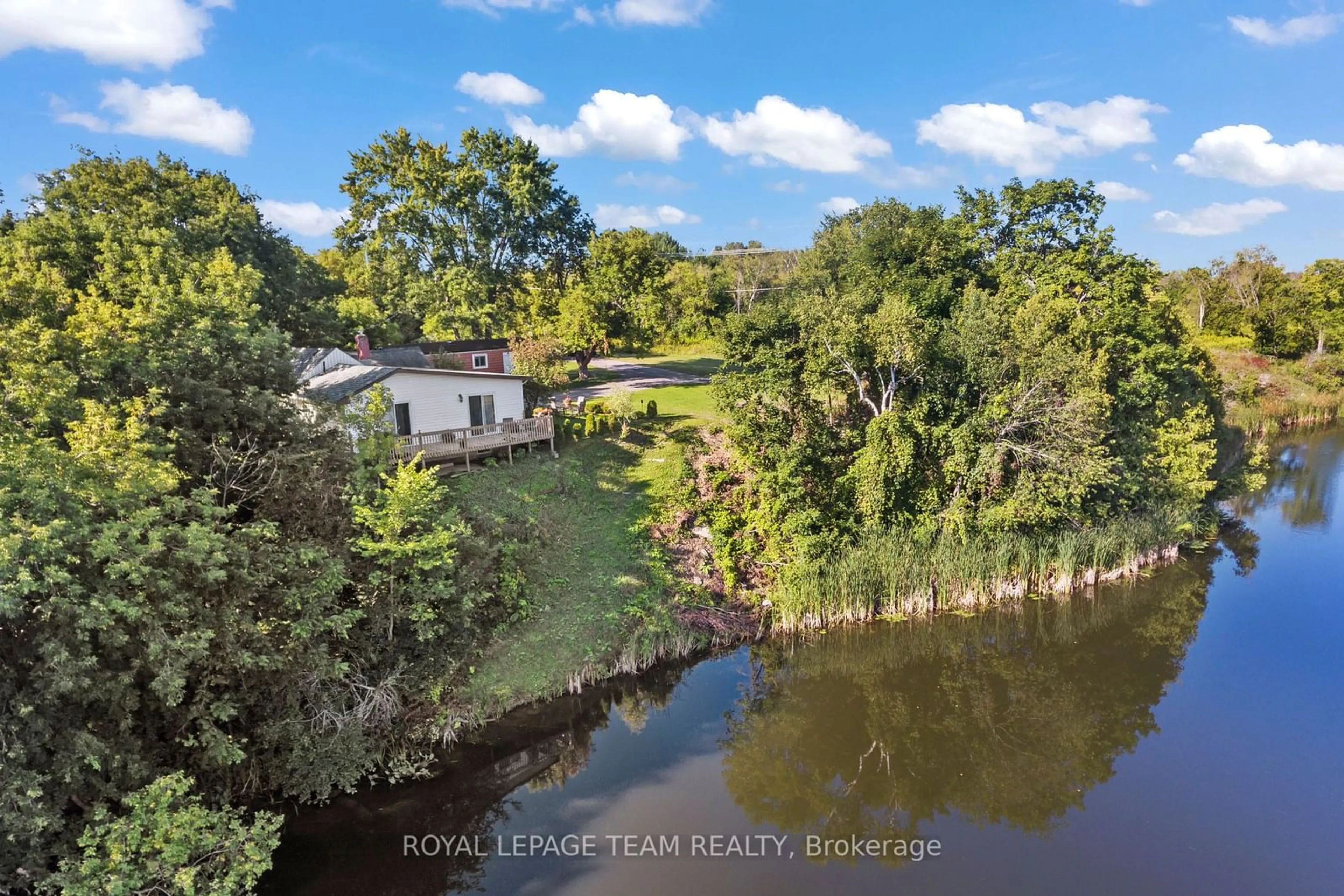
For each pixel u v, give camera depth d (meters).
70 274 30.02
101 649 12.52
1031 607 27.27
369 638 18.05
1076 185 38.84
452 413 31.95
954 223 44.09
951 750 18.83
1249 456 41.53
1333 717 19.94
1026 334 29.05
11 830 10.75
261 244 39.66
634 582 25.09
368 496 19.97
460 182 54.91
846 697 21.53
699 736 19.48
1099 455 28.28
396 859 14.73
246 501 18.84
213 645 14.05
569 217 62.44
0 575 10.45
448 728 18.19
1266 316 71.31
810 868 14.65
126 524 12.49
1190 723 19.81
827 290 38.03
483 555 20.61
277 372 20.17
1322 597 27.80
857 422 30.34
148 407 17.09
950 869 14.62
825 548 26.08
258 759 16.00
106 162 37.59
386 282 59.12
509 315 57.38
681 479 30.44
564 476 30.16
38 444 13.16
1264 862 14.72
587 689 20.89
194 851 12.17
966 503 27.75
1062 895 13.89
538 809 16.42
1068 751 18.73
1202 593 28.38
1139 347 33.59
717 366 62.19
